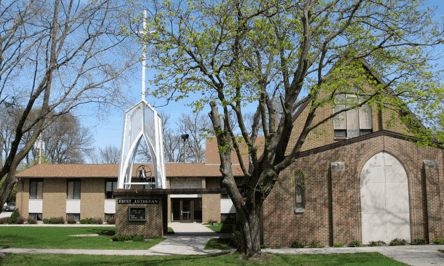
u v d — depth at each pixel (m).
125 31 14.20
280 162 15.25
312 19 15.33
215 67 14.03
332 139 24.34
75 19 13.95
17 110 15.42
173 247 20.92
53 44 13.80
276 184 20.72
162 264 15.38
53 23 13.98
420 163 20.75
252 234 15.86
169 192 25.73
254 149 14.92
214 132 14.91
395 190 20.55
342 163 20.66
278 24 15.75
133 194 26.20
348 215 20.28
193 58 14.14
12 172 14.40
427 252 17.47
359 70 15.71
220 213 40.19
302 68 13.84
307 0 14.16
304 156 20.92
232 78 14.34
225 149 14.98
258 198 15.82
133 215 26.11
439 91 13.45
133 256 17.70
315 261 15.91
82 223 39.31
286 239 20.28
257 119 17.41
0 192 14.16
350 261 15.78
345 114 24.73
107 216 40.34
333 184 20.47
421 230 20.19
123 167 27.12
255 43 14.55
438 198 20.33
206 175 39.91
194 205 41.50
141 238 24.36
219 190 25.81
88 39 14.21
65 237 26.02
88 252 19.05
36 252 18.77
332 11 15.56
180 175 39.97
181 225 37.47
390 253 17.36
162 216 26.95
